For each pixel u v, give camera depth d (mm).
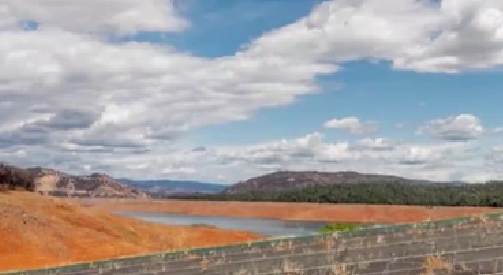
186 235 49344
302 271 12062
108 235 43312
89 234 41719
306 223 105875
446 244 12648
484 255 11289
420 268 11008
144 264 16031
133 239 44688
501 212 15930
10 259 33000
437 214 102375
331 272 11633
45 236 37969
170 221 110438
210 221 111875
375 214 114812
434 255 11656
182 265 14969
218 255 15383
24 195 50312
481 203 110625
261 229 86938
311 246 14602
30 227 38469
